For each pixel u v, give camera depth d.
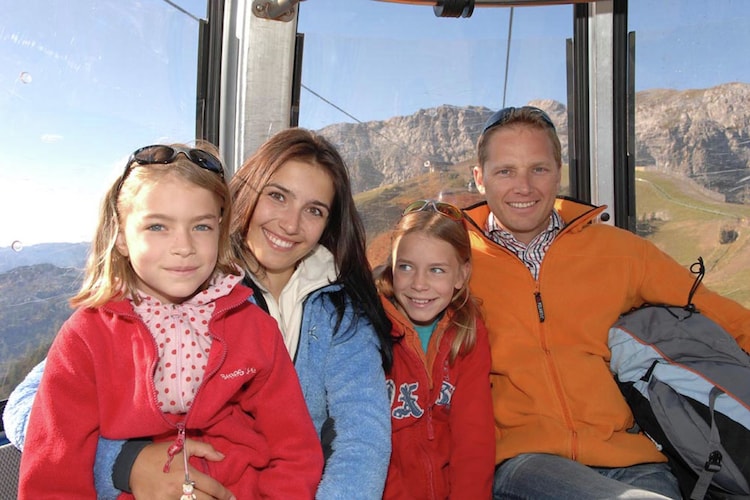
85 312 0.78
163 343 0.79
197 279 0.78
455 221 1.09
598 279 1.15
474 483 0.99
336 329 0.96
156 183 0.76
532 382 1.09
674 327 1.08
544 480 0.97
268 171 0.91
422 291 1.06
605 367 1.12
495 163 1.14
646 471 1.04
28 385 0.85
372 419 0.91
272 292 1.00
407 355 1.06
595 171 1.67
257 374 0.82
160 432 0.78
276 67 1.38
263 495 0.81
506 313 1.14
